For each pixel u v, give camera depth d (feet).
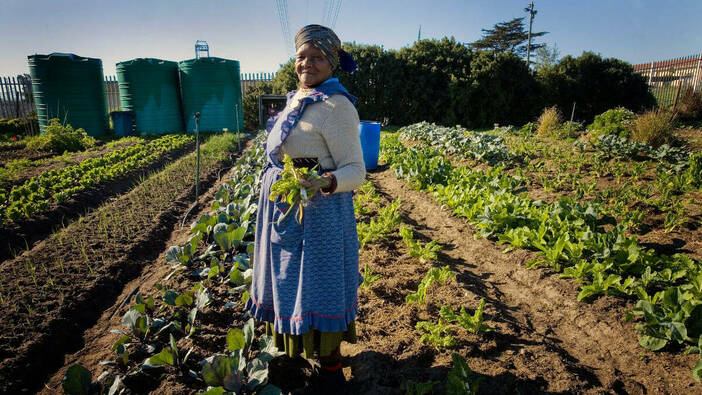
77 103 49.01
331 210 6.54
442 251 14.82
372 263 13.37
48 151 38.63
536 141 37.35
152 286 12.42
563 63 70.64
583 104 70.95
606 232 14.02
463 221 17.30
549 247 13.20
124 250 14.84
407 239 14.64
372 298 11.01
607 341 9.19
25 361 8.82
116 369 8.41
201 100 54.08
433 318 10.02
